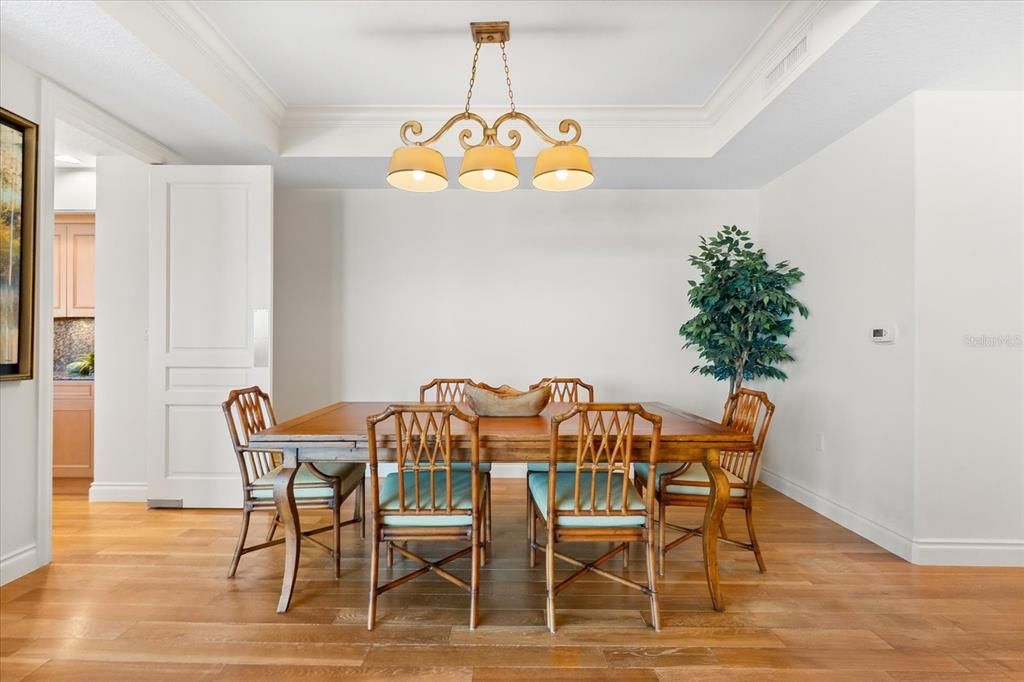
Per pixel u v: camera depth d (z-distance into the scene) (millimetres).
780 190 4016
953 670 1770
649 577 2021
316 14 2520
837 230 3285
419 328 4363
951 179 2619
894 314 2775
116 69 2479
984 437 2613
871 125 2971
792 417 3771
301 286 4367
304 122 3613
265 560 2627
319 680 1696
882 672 1758
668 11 2482
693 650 1873
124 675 1714
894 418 2770
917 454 2621
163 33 2396
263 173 3473
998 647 1900
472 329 4363
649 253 4375
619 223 4375
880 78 2506
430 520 2039
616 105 3502
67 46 2281
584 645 1901
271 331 3467
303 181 4188
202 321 3471
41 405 2523
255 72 3068
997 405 2617
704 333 3646
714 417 4371
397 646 1887
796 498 3689
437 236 4363
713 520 2164
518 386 4367
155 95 2742
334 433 2168
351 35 2701
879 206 2898
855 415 3084
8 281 2355
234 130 3191
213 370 3467
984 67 2395
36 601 2189
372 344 4359
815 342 3510
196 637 1933
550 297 4367
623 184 4254
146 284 3678
